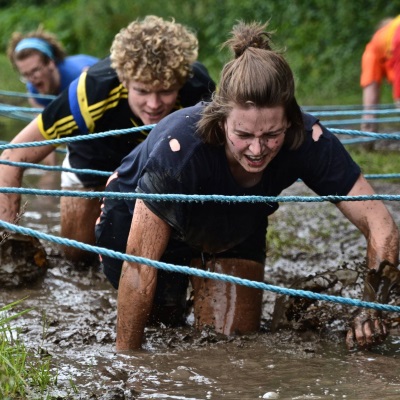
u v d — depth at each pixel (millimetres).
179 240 7836
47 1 40688
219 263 8016
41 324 8156
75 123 9039
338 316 7926
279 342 7695
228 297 8016
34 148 9180
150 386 6555
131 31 8523
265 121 6422
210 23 31562
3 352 6520
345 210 7605
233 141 6598
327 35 28438
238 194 7164
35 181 15086
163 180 6961
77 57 14219
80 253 10242
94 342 7648
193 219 7438
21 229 6234
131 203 7680
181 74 8523
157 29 8508
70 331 7891
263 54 6457
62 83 13977
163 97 8617
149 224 7109
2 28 39438
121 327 7375
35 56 13672
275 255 10805
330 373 6879
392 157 16422
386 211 7523
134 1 33719
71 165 10031
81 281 9828
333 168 7262
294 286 7910
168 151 6938
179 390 6480
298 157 7133
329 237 11578
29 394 6164
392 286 7465
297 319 7879
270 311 8789
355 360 7199
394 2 27797
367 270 7422
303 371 6922
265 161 6695
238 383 6645
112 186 7910
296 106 6695
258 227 8047
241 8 30609
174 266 6223
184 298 8320
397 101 16281
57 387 6430
